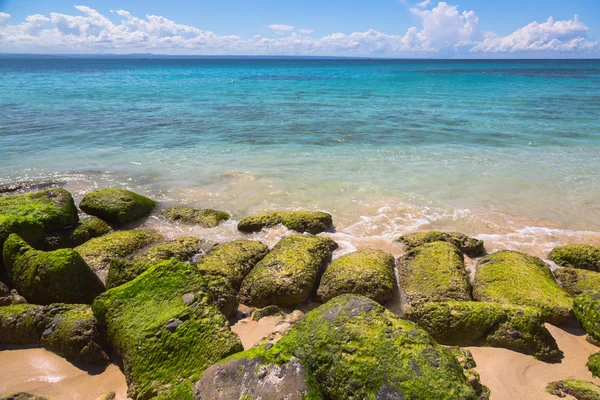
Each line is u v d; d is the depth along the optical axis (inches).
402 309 257.0
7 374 197.3
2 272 284.8
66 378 195.2
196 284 213.8
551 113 979.3
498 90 1594.5
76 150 631.8
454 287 259.6
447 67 4485.7
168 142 689.0
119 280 263.7
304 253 293.4
